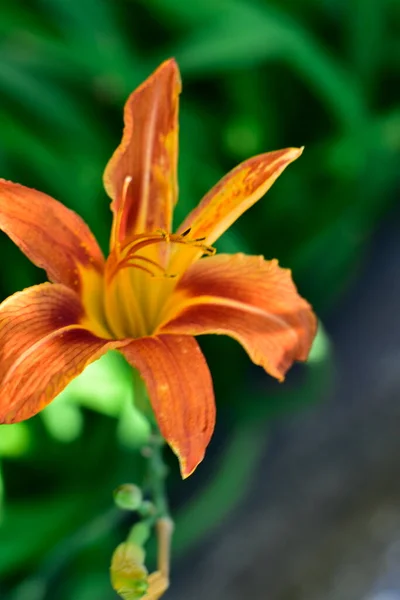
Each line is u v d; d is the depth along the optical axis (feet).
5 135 1.87
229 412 2.12
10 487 1.89
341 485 2.15
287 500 2.14
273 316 1.42
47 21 2.00
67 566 1.90
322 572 2.06
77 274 1.43
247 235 2.16
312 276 2.18
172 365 1.35
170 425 1.32
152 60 1.99
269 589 2.04
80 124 1.98
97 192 1.93
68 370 1.33
